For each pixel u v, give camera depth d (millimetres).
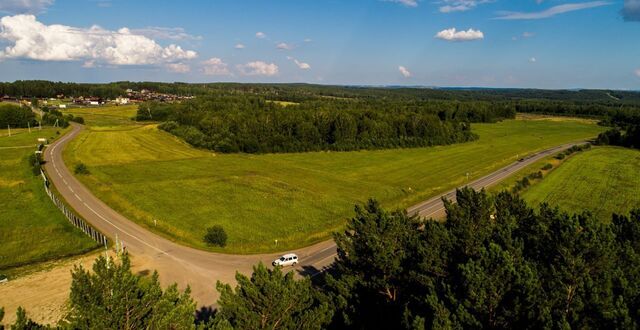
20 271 45719
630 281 25031
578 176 100875
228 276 46406
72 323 18250
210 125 144000
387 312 29266
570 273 25406
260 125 140125
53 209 68000
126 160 110312
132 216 66250
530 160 123438
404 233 34938
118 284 18922
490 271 24172
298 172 103750
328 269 48625
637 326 19125
